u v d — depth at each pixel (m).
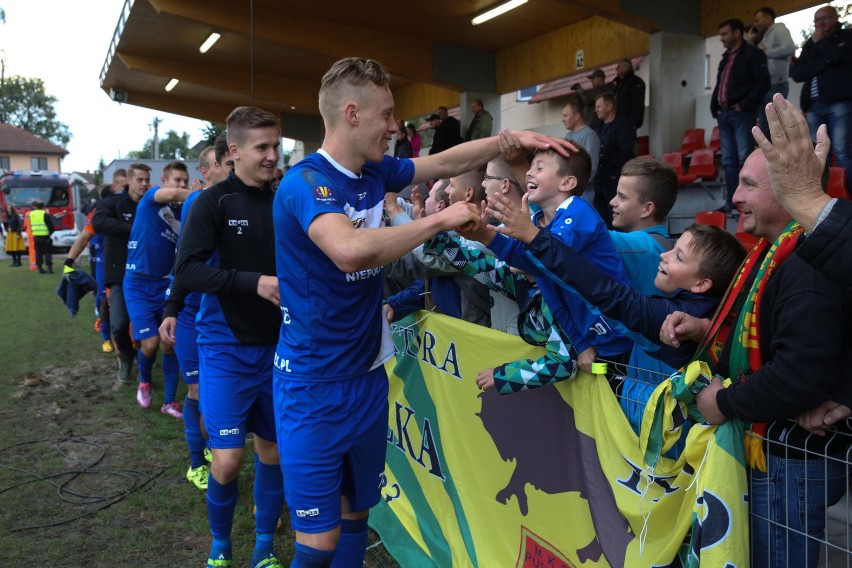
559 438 2.30
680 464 1.81
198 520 3.51
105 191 8.28
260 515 2.94
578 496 2.22
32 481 4.01
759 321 1.65
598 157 5.88
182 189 4.62
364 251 1.80
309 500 2.19
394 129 2.11
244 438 2.90
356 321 2.19
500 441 2.59
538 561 2.41
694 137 9.04
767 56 7.24
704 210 8.38
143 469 4.19
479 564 2.66
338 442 2.20
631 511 1.98
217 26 10.03
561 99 17.81
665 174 2.54
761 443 1.67
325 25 10.91
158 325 5.24
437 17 10.66
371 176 2.27
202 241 2.88
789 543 1.65
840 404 1.51
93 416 5.25
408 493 3.25
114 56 13.16
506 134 2.61
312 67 13.96
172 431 4.86
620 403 2.08
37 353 7.48
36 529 3.41
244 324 2.87
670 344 1.80
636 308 1.90
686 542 1.84
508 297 2.78
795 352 1.46
